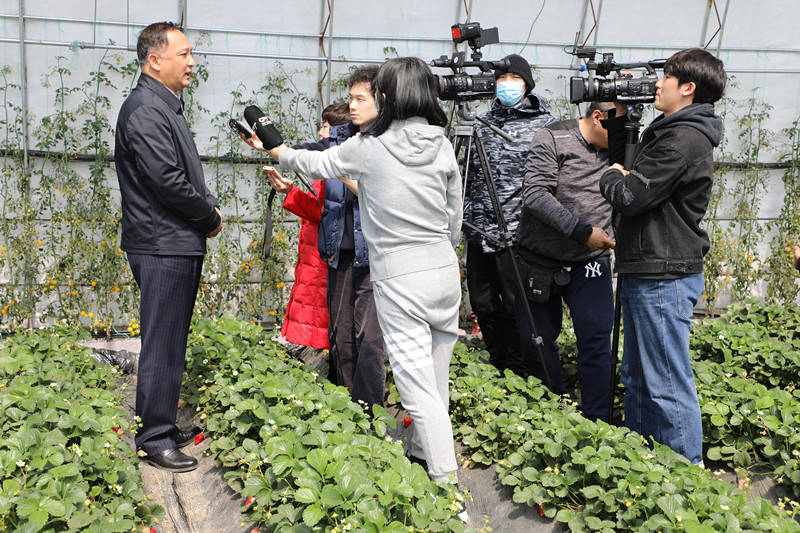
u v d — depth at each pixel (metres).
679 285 3.32
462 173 4.66
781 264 7.09
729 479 3.64
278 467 2.93
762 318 5.81
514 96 4.39
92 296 6.13
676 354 3.37
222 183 6.32
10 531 2.70
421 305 2.95
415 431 3.37
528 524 3.15
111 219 6.02
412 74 2.87
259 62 6.23
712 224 7.13
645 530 2.75
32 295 5.91
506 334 4.90
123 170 3.41
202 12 6.02
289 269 6.58
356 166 2.91
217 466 3.56
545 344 4.27
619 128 3.69
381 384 3.80
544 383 4.35
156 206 3.39
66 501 2.74
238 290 6.41
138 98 3.32
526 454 3.36
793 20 6.92
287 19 6.20
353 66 6.40
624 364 3.66
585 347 4.05
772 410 3.72
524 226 4.11
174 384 3.55
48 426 3.40
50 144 5.88
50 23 5.75
